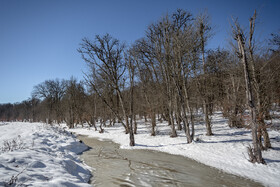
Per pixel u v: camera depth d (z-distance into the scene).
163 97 18.58
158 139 16.14
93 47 14.52
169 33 14.73
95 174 7.42
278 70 9.50
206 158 9.67
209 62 16.39
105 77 16.25
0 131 13.71
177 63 13.96
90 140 18.89
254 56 9.91
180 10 17.23
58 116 45.44
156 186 6.13
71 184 4.68
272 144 10.60
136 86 21.06
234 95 12.99
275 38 14.23
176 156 10.57
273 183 6.38
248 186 6.18
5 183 3.89
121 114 28.02
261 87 9.68
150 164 8.94
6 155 6.05
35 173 4.92
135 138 17.78
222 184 6.35
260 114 9.29
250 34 8.88
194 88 16.28
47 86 47.06
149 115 20.53
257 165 7.98
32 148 8.23
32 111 62.78
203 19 15.74
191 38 14.52
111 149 13.41
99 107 31.08
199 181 6.62
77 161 9.20
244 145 10.91
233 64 11.94
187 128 13.06
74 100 37.28
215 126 18.62
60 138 13.33
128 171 7.83
